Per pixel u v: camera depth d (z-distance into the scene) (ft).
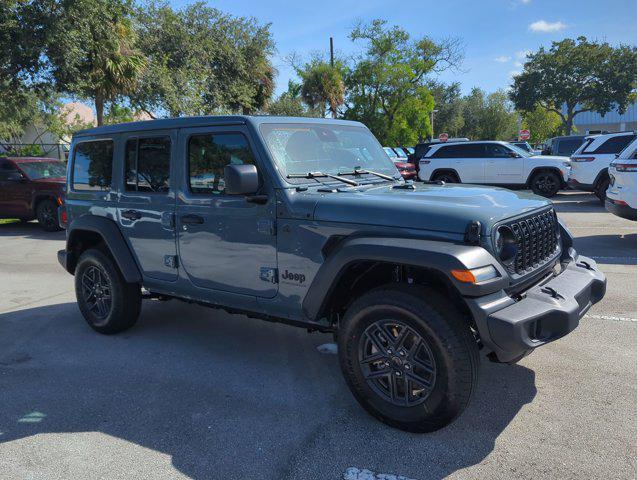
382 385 10.76
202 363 14.38
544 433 10.28
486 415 11.03
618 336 15.02
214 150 12.85
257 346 15.57
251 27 84.23
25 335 17.06
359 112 135.54
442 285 10.80
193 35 76.64
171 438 10.60
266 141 12.03
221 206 12.68
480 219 9.68
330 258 10.66
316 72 115.24
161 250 14.38
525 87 145.59
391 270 11.27
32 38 45.70
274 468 9.51
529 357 13.79
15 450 10.33
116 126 15.35
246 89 83.25
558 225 13.09
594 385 12.18
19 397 12.59
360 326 10.54
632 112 193.16
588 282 11.40
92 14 48.55
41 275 25.90
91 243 17.56
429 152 55.98
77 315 19.13
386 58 129.80
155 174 14.33
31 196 40.19
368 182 13.24
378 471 9.29
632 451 9.59
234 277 12.80
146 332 16.99
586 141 44.09
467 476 9.06
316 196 11.46
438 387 9.70
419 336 9.82
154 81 62.64
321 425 10.92
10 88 50.72
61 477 9.43
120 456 10.02
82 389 12.95
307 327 12.39
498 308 9.41
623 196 27.22
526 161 51.47
